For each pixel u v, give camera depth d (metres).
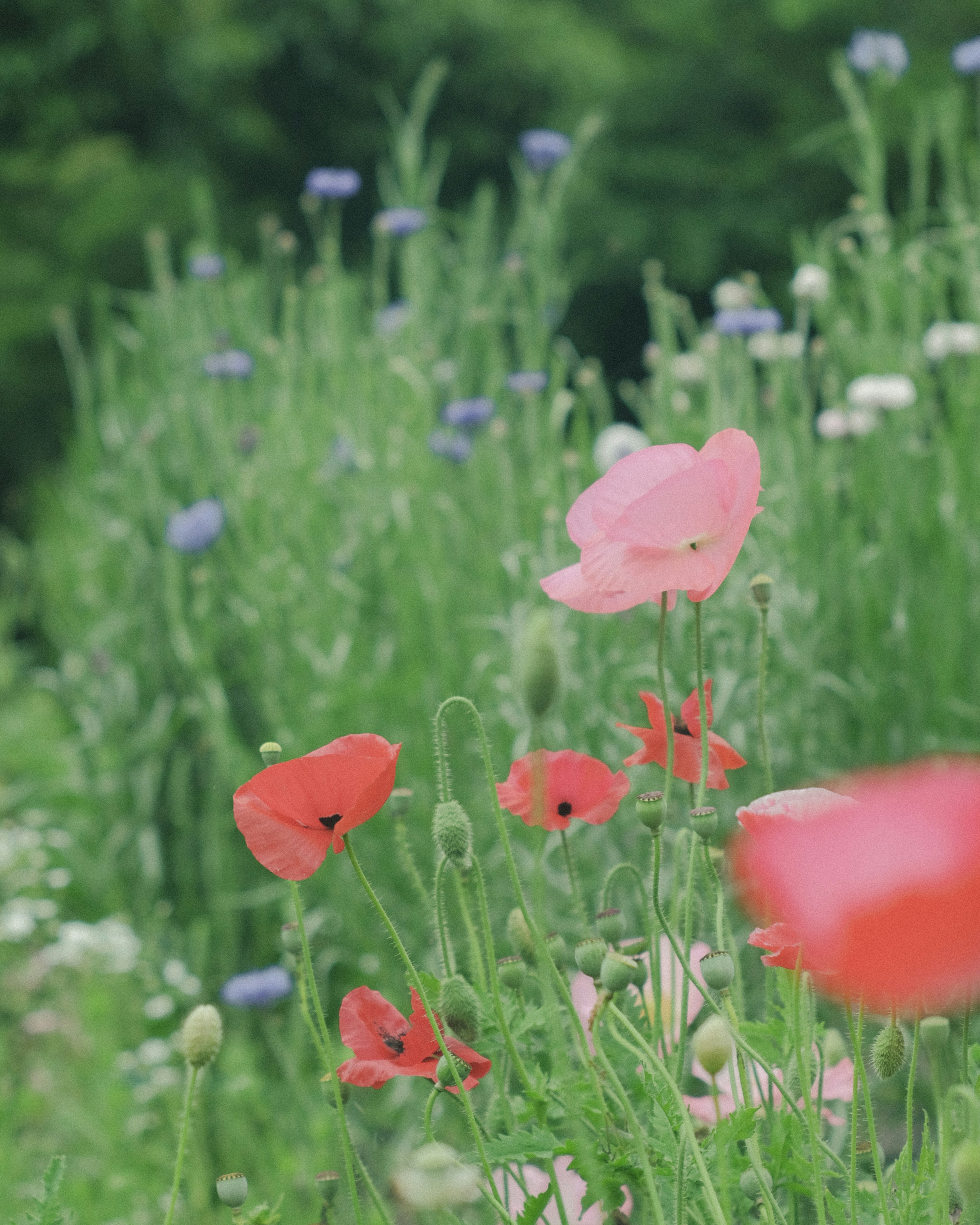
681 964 0.90
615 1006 0.98
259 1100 2.40
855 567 2.90
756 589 1.06
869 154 3.65
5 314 10.04
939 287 3.33
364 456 3.57
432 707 3.00
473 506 3.52
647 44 12.82
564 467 3.34
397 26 11.02
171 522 3.44
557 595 0.94
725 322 3.21
